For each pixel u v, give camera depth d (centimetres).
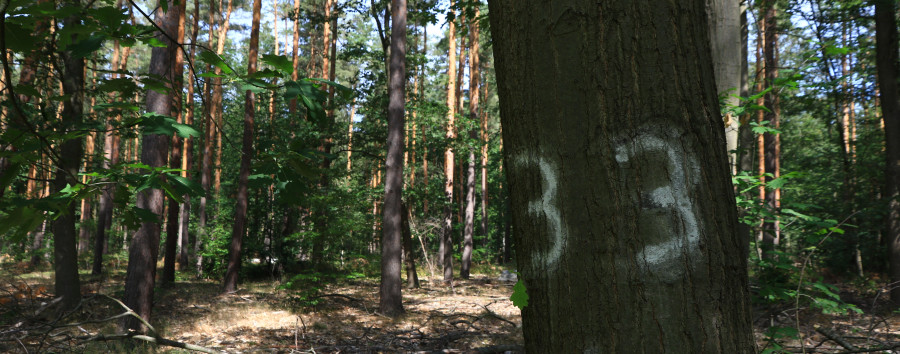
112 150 1928
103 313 839
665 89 96
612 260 93
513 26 107
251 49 1638
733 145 354
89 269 2208
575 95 97
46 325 238
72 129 148
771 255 346
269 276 1903
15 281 1358
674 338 91
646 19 97
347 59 1777
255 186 155
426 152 2088
